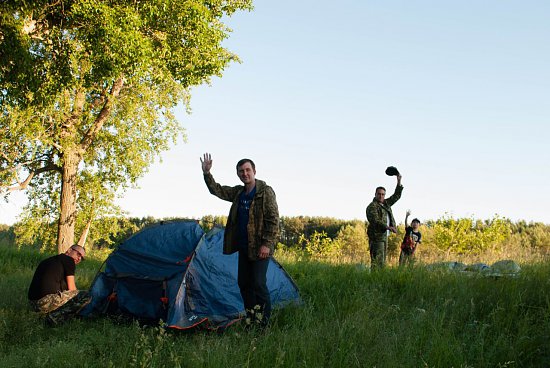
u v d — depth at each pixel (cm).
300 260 1283
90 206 2453
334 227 7181
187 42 1609
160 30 1562
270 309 625
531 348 513
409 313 645
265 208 626
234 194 657
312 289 853
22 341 613
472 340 544
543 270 786
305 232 7188
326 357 500
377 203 1024
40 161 2311
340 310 686
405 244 1320
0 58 1206
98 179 2400
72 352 516
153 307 696
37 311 697
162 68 1700
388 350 493
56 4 1332
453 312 628
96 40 1316
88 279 1090
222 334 632
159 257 739
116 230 2625
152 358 490
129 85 2183
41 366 489
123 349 543
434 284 782
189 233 765
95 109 2317
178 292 675
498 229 2402
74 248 749
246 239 633
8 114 1891
